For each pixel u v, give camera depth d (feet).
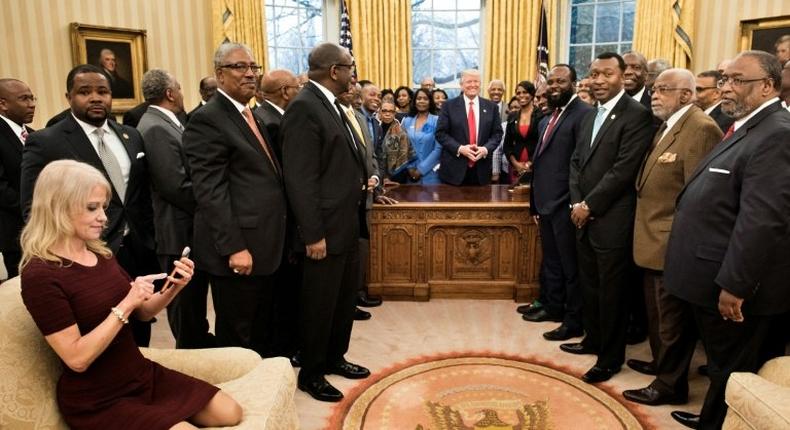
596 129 9.17
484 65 23.38
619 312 9.00
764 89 6.48
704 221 6.89
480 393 8.82
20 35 14.90
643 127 8.50
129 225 8.18
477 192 13.89
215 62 7.64
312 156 7.88
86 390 4.93
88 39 16.03
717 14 18.38
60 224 4.81
